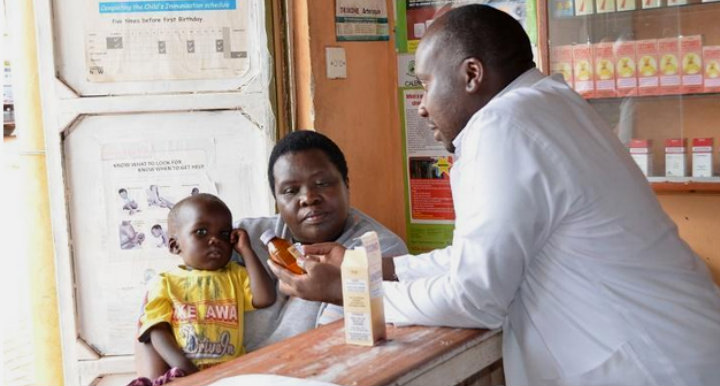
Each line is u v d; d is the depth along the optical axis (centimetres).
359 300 164
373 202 379
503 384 200
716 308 175
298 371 152
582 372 169
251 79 324
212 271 227
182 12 320
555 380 173
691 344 167
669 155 338
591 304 168
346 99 362
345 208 224
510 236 164
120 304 327
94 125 321
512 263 166
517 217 163
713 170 337
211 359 219
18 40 330
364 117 372
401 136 385
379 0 375
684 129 343
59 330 335
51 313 340
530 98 171
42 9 312
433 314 173
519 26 186
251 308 227
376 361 155
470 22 181
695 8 334
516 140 165
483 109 171
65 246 322
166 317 221
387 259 206
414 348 162
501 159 165
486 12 183
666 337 166
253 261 227
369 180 377
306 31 342
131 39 319
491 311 170
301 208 220
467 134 172
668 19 336
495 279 166
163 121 323
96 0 316
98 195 323
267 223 238
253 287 225
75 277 325
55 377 343
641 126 350
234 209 328
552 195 164
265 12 323
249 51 324
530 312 175
